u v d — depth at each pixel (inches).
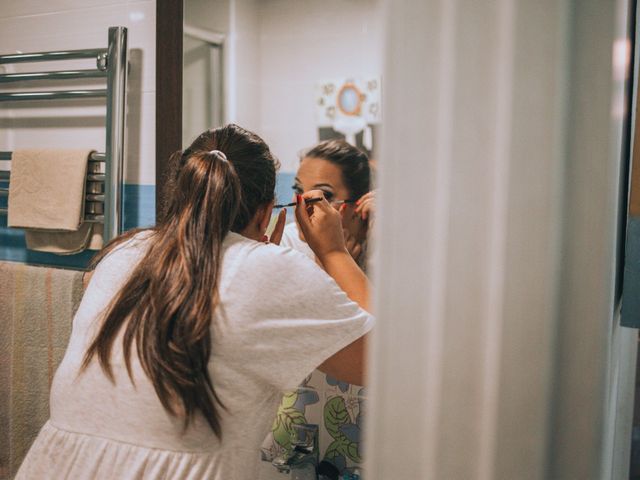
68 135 57.9
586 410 9.9
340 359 34.6
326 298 32.6
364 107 40.7
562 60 9.5
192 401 29.2
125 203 55.0
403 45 10.1
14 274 56.3
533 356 9.8
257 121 44.4
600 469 9.9
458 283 10.1
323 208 41.1
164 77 48.4
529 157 9.7
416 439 10.5
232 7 44.8
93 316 33.1
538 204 9.7
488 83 9.7
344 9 41.0
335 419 45.3
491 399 10.0
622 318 19.5
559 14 9.5
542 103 9.6
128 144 54.5
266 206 36.6
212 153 33.0
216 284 30.5
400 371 10.5
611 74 9.5
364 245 41.4
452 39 9.9
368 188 40.9
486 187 9.9
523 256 9.8
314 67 42.1
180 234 31.3
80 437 31.3
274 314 31.2
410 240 10.3
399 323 10.5
